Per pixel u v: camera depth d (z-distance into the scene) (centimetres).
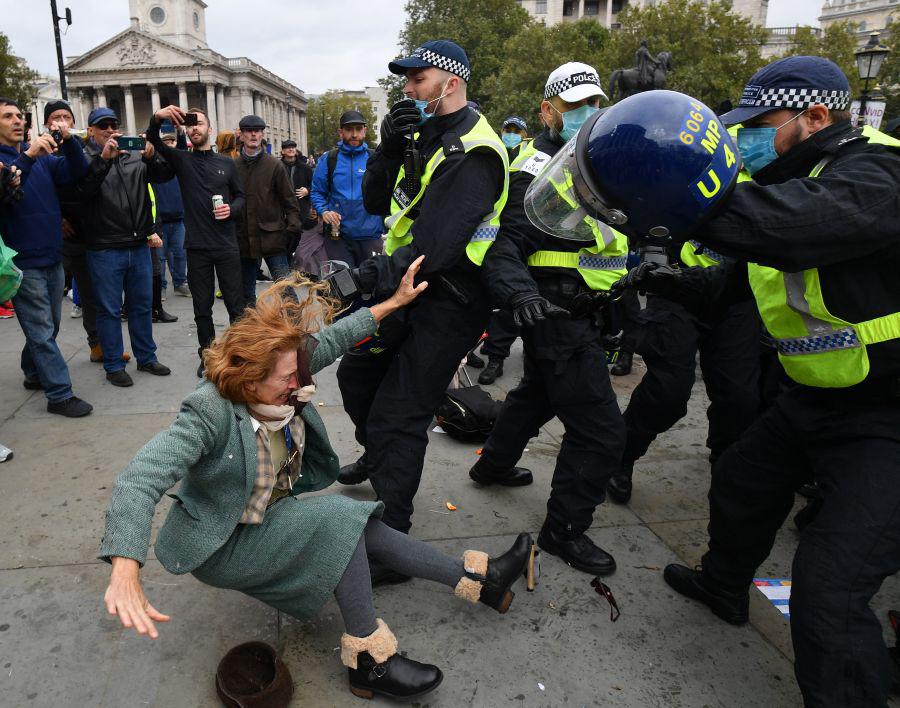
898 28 3609
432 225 225
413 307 246
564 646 224
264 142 605
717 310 228
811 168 182
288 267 661
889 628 239
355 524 193
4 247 333
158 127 456
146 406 430
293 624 229
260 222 607
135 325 486
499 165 228
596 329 255
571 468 259
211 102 7069
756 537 222
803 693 165
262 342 166
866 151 164
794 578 169
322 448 211
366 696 199
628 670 214
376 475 248
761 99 183
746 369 303
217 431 170
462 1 4812
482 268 235
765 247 151
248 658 208
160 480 156
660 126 149
